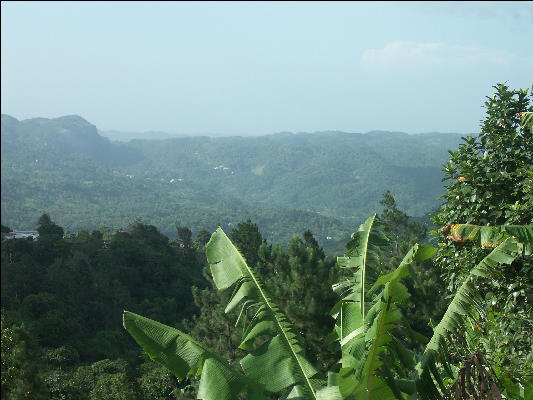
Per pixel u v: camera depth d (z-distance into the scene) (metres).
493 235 3.95
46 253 68.69
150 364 39.66
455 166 6.37
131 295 69.19
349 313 4.16
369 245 4.55
